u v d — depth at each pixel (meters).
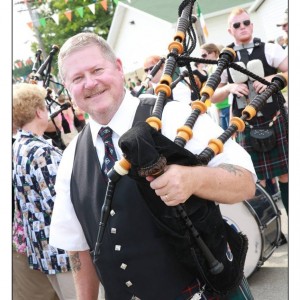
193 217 1.33
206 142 1.42
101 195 1.49
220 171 1.34
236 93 3.53
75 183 1.57
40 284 2.54
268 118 3.63
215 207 1.40
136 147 1.19
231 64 1.59
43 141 2.38
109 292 1.52
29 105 2.39
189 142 1.41
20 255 2.51
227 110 4.87
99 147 1.54
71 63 1.47
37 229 2.31
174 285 1.41
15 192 2.42
